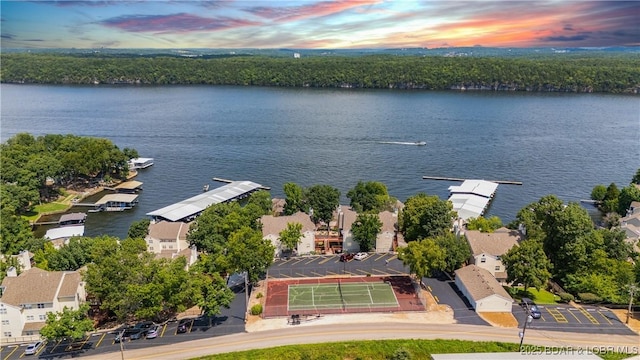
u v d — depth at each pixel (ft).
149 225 485.97
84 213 601.62
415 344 299.79
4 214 454.81
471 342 301.02
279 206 581.53
